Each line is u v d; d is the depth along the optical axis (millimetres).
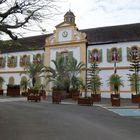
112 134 11281
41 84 42156
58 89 38125
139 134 11516
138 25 43406
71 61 39938
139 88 38188
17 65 49750
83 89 39219
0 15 12078
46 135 10750
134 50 40062
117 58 40875
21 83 47000
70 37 44406
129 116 18500
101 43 42219
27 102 28094
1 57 51594
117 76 38500
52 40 46000
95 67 39844
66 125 13414
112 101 26516
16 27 12328
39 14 12406
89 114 18781
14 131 11453
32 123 13734
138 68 35469
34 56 47750
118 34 42781
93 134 11156
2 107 21312
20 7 12062
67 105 25859
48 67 41781
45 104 26125
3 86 50906
